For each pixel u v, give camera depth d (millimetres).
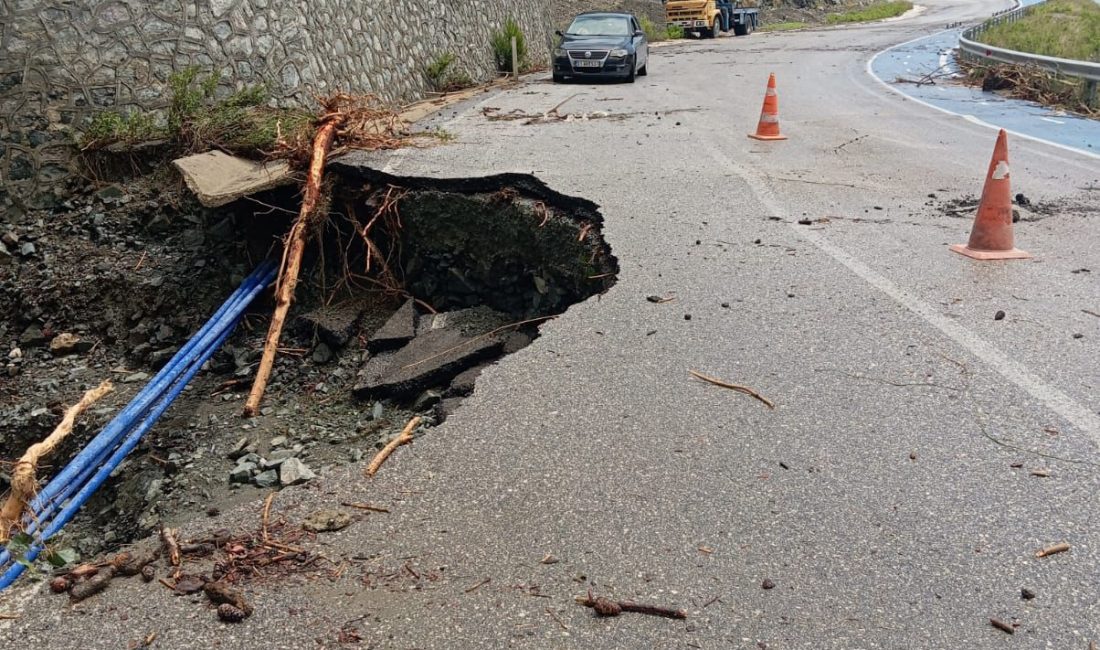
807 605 2951
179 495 5613
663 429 4148
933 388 4492
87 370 7941
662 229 7328
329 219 8586
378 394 6570
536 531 3406
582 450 3979
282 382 7340
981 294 5840
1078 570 3098
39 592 3182
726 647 2771
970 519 3398
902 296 5816
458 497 3664
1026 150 11094
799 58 25562
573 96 16234
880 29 40500
